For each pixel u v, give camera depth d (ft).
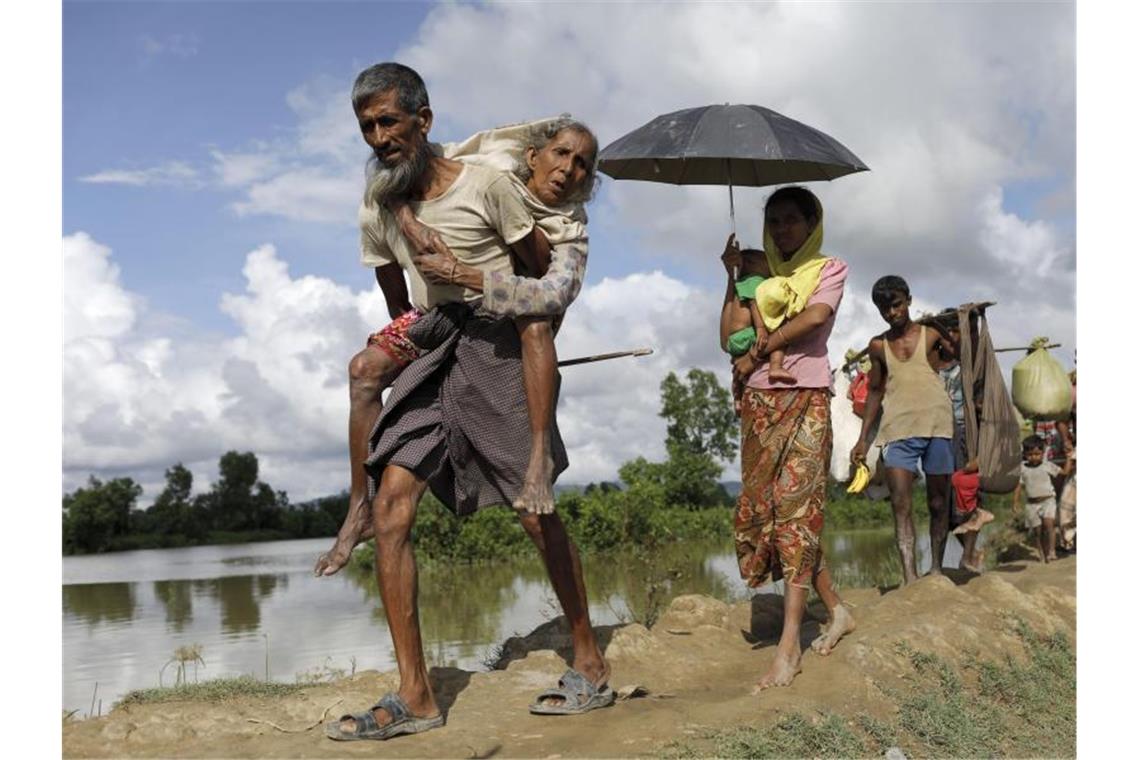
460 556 54.13
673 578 35.42
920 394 20.11
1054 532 29.58
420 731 12.23
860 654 15.10
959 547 42.55
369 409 12.94
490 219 12.43
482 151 13.06
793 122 15.84
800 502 14.78
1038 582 20.88
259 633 30.50
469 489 13.00
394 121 12.12
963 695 15.11
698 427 114.52
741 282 15.81
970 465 20.26
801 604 14.71
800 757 12.20
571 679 13.16
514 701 13.50
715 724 12.60
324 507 205.36
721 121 15.35
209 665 24.77
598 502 60.59
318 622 32.89
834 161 15.24
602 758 11.53
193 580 57.31
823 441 15.01
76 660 25.99
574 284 12.42
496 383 12.76
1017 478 20.80
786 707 13.26
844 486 21.90
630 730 12.30
